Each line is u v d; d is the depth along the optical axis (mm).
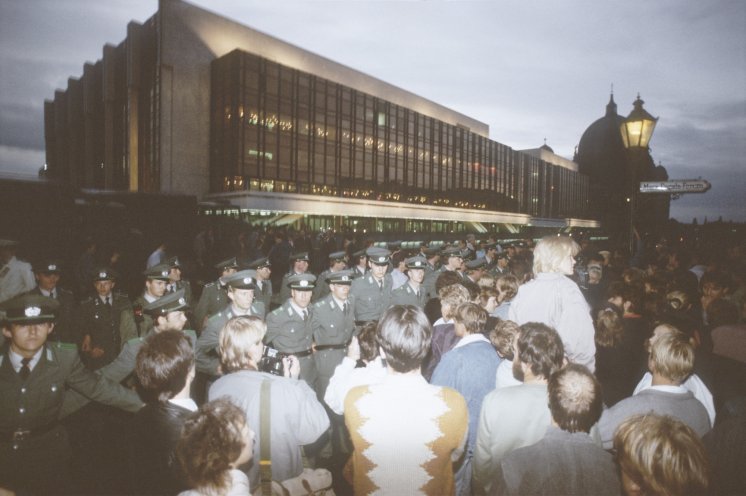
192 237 19078
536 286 3414
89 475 3857
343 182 43094
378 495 2096
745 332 3006
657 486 1520
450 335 4113
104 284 5426
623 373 4086
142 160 38438
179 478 1751
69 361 3127
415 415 2119
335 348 5672
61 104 62812
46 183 14742
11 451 2893
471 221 60781
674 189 10055
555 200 94188
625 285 4348
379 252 6898
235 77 34219
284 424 2467
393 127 49156
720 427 2186
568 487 1811
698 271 7895
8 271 6195
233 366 2678
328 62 45531
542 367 2430
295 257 8172
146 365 2303
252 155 35156
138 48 38875
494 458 2422
